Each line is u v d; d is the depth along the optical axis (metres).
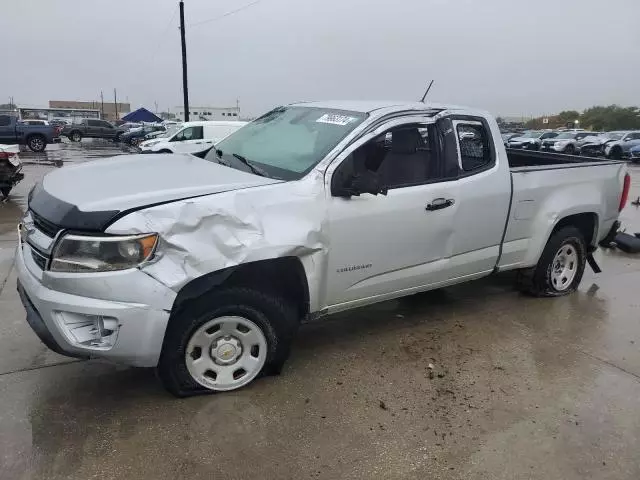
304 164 3.57
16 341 4.07
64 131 39.56
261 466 2.80
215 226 3.04
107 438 2.96
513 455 2.98
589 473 2.87
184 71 30.56
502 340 4.41
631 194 13.95
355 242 3.63
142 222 2.86
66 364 3.76
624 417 3.38
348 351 4.11
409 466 2.86
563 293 5.50
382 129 3.79
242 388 3.49
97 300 2.85
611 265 6.86
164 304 2.93
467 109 4.39
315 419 3.22
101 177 3.46
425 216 3.96
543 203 4.88
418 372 3.83
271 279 3.46
